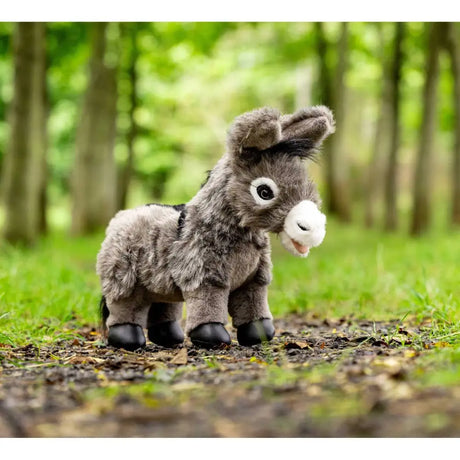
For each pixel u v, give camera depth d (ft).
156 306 20.57
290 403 12.23
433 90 68.13
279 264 46.42
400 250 50.19
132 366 16.69
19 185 54.03
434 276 32.89
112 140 79.05
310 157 18.29
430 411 11.12
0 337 20.03
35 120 54.70
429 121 68.54
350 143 136.15
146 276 18.88
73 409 12.68
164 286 18.67
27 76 54.13
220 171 18.44
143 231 19.04
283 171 17.53
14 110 54.24
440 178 128.77
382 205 122.83
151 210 19.44
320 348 18.60
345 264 41.73
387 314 26.27
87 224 77.10
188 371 15.47
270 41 102.68
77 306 27.58
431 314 22.49
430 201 69.46
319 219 17.10
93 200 77.25
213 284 18.13
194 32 80.12
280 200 17.38
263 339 19.04
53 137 111.45
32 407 12.85
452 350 15.89
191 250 18.17
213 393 13.24
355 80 103.96
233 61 105.19
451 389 12.19
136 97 86.02
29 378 15.35
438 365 14.30
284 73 109.29
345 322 25.86
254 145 17.53
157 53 85.46
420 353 16.17
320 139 18.28
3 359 17.63
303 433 10.90
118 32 77.87
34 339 20.95
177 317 20.80
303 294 31.86
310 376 13.97
